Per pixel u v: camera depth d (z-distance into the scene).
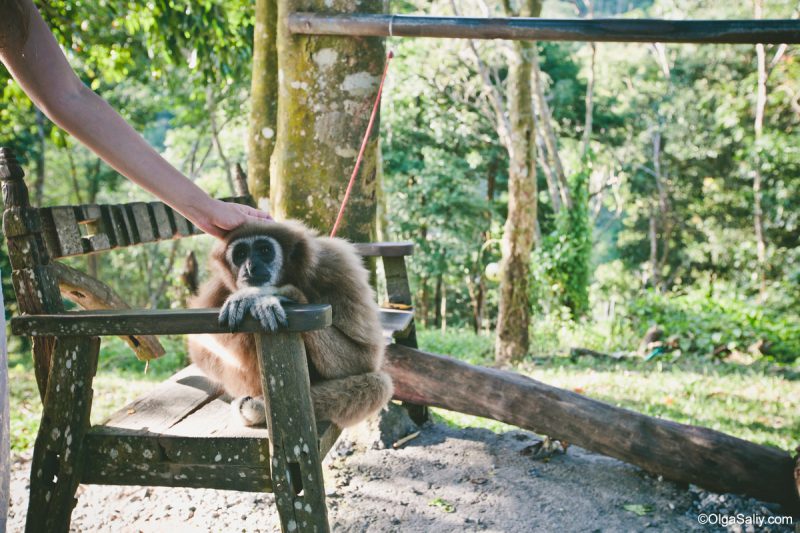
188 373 4.20
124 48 11.34
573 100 32.31
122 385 9.09
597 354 12.09
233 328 2.68
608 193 39.81
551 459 4.86
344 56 5.14
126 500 4.20
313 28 5.00
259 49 6.46
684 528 3.91
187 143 30.31
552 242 15.88
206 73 11.65
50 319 2.86
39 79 2.45
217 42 11.34
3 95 9.43
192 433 2.99
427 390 4.93
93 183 31.30
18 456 5.30
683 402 7.84
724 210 35.16
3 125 14.09
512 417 4.75
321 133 5.21
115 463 2.98
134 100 25.14
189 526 3.84
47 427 2.95
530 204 12.88
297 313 2.65
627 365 11.07
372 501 4.18
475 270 30.77
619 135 35.31
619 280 39.66
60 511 2.95
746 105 29.58
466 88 26.73
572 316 15.87
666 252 36.53
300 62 5.18
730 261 34.28
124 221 4.00
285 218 5.34
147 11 10.47
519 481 4.48
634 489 4.41
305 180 5.27
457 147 31.36
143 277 34.34
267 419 2.78
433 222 29.22
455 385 4.87
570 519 3.98
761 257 26.78
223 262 3.58
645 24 4.44
